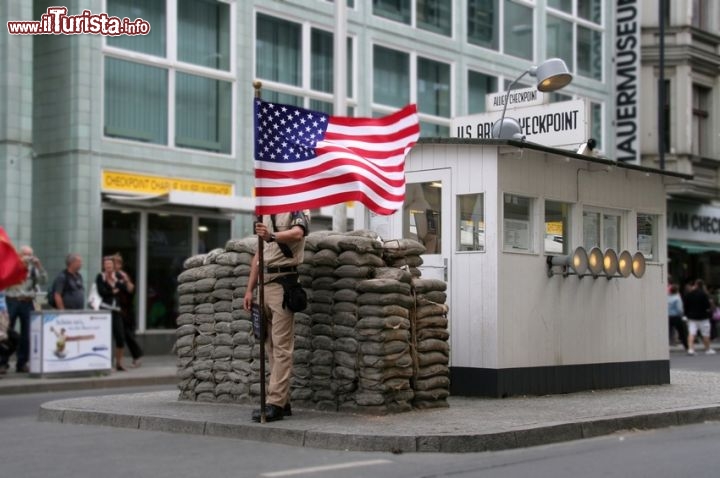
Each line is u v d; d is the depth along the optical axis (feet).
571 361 36.86
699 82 106.22
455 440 24.21
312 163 27.76
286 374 27.66
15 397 44.16
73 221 60.64
